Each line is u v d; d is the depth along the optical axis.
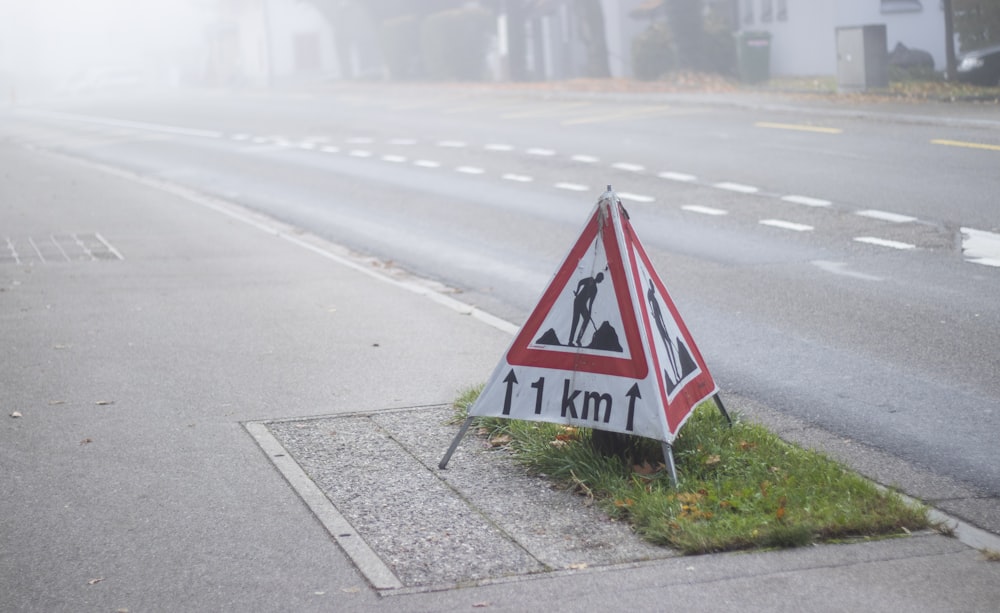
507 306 10.73
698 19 34.22
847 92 26.09
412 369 8.30
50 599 4.76
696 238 13.32
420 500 5.77
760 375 8.15
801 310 9.89
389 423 7.04
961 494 5.91
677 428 5.83
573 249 5.98
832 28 33.31
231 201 19.17
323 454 6.48
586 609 4.56
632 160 19.81
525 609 4.57
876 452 6.56
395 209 17.19
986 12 24.84
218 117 39.59
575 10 38.34
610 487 5.70
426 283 11.92
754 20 37.69
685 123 24.14
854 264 11.48
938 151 17.58
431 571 4.95
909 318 9.41
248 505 5.74
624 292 5.84
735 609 4.54
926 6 30.81
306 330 9.59
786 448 6.24
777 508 5.33
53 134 37.81
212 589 4.82
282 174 22.45
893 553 5.04
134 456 6.50
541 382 6.00
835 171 16.80
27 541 5.35
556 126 26.05
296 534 5.37
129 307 10.58
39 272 12.47
